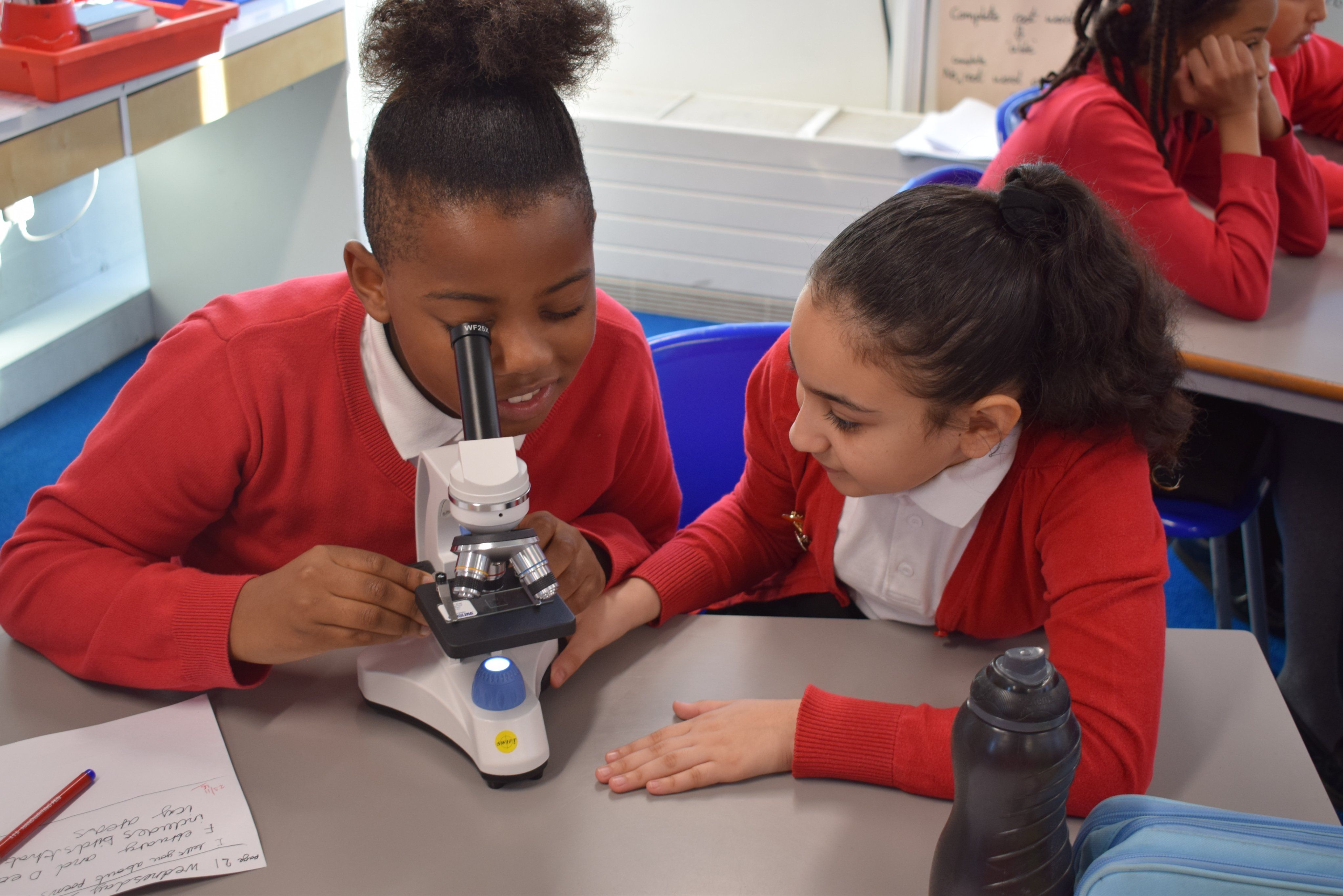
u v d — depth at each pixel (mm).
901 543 1025
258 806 804
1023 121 1738
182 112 2043
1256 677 975
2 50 1736
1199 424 1628
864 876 769
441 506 843
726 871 768
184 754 843
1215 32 1638
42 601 921
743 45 3002
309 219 2746
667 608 1035
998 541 985
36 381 2596
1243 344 1502
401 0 797
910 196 867
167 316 2947
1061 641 902
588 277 844
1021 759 601
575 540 964
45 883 729
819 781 856
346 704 907
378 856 768
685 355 1422
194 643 864
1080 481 938
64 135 1803
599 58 864
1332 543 1672
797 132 2811
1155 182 1608
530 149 787
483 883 750
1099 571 902
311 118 2623
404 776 838
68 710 887
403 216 794
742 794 839
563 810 814
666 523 1288
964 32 2822
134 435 963
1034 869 646
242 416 980
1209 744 901
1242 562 2109
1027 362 873
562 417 1111
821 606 1216
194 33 2002
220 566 1104
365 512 1057
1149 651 873
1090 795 837
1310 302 1646
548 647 924
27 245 2559
